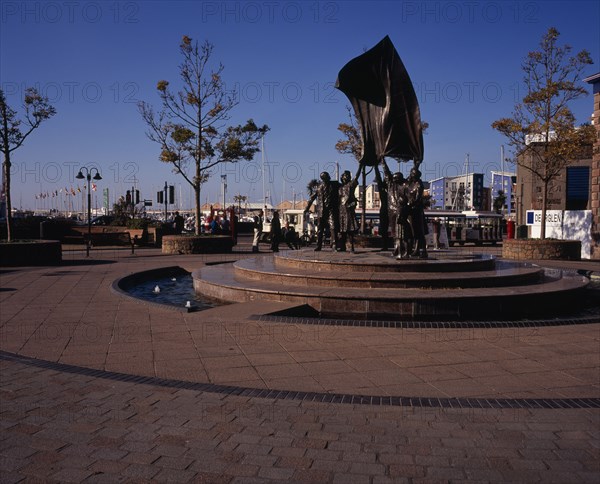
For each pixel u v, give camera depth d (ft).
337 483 11.44
